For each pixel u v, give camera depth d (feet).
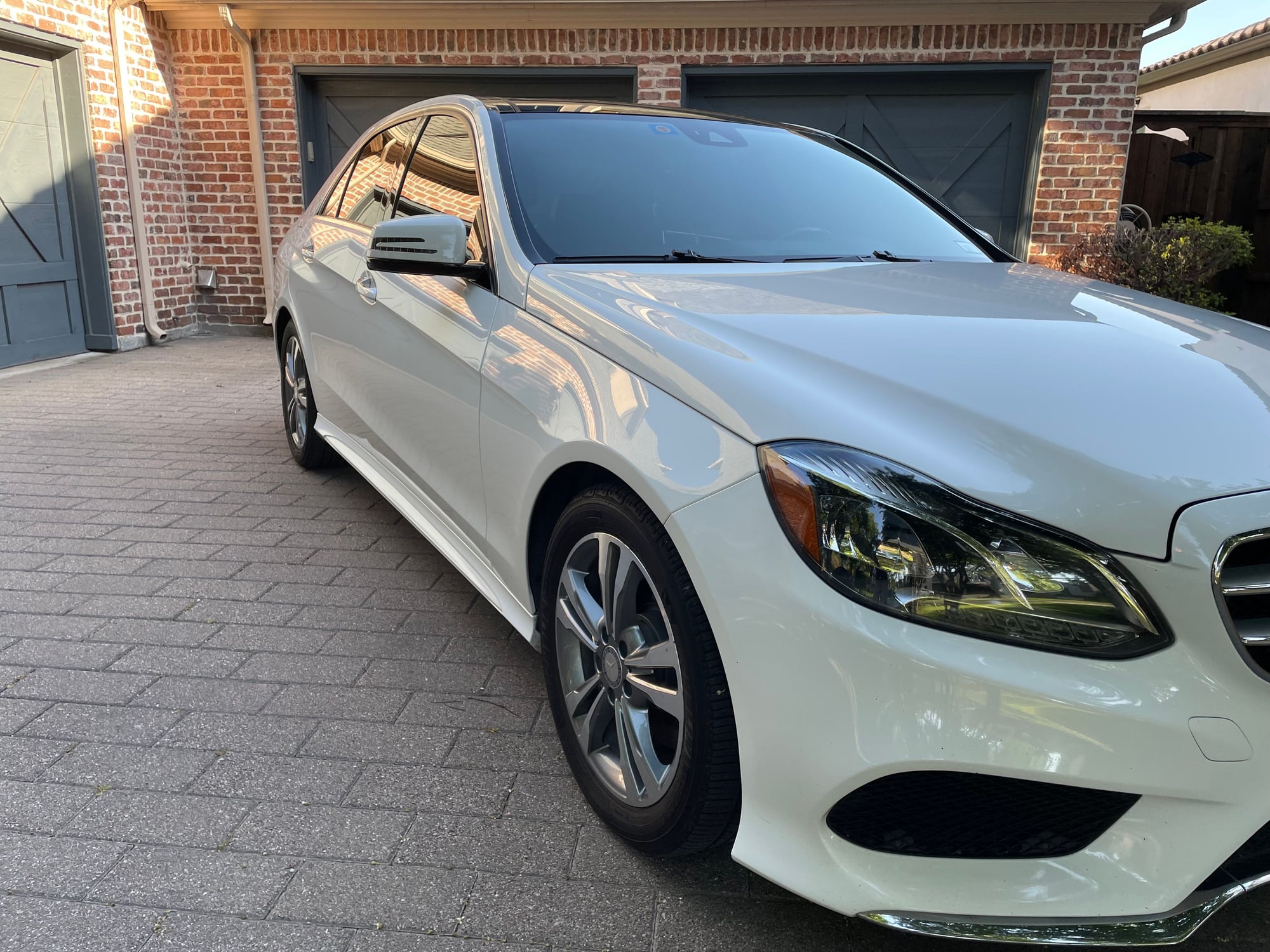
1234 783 4.34
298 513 13.60
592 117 10.02
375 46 29.17
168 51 29.58
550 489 7.02
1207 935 5.78
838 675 4.67
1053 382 5.31
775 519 4.93
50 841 6.44
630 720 6.27
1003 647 4.46
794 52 28.19
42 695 8.43
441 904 5.95
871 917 4.85
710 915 5.92
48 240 25.75
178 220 30.42
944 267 8.55
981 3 27.04
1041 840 4.74
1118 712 4.31
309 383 14.21
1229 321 7.20
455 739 7.88
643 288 7.00
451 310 8.65
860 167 10.87
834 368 5.44
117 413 19.84
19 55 24.18
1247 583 4.36
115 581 11.05
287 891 6.02
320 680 8.84
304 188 30.45
